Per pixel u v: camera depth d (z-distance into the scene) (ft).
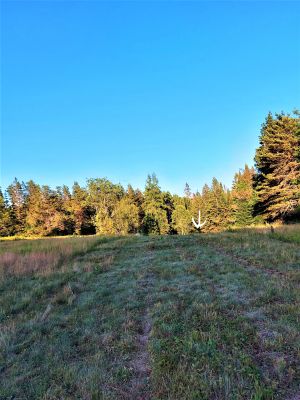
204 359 13.32
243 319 17.35
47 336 17.72
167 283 27.02
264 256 34.96
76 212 194.29
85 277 31.50
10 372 14.15
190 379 11.97
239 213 132.05
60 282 29.86
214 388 11.41
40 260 40.91
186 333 16.14
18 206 218.18
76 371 13.67
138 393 11.86
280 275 26.84
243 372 12.21
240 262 33.68
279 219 106.63
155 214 157.79
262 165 109.91
